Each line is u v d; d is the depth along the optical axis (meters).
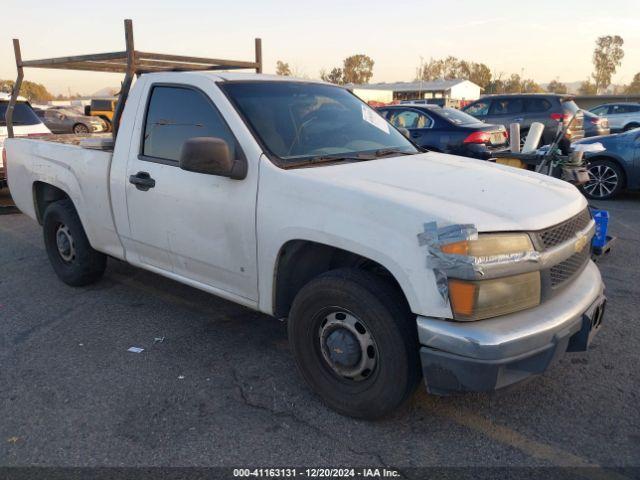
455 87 60.84
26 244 6.92
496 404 3.22
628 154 9.20
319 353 3.15
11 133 5.98
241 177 3.31
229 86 3.68
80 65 5.57
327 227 2.89
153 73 4.09
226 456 2.79
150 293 5.09
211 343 4.05
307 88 4.10
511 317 2.65
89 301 4.91
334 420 3.07
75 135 6.34
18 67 5.81
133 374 3.60
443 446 2.85
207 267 3.69
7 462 2.76
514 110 14.45
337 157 3.51
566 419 3.07
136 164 4.04
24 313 4.66
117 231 4.36
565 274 2.92
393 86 63.72
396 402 2.84
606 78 96.94
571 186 3.44
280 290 3.29
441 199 2.79
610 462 2.72
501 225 2.60
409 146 4.13
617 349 3.88
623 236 6.97
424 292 2.58
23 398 3.33
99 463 2.74
